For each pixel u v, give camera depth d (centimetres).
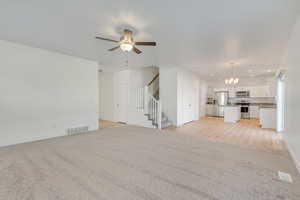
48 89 371
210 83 973
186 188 148
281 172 179
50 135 372
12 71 315
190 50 367
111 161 211
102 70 629
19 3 185
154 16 216
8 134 307
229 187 149
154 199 132
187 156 229
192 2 182
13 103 315
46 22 235
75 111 427
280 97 466
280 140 376
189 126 566
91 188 148
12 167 192
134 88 587
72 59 421
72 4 188
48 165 198
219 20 225
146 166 196
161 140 318
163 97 596
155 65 535
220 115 895
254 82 819
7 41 308
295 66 232
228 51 371
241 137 406
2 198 133
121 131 409
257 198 132
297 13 202
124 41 252
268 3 183
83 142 305
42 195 137
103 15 214
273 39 293
